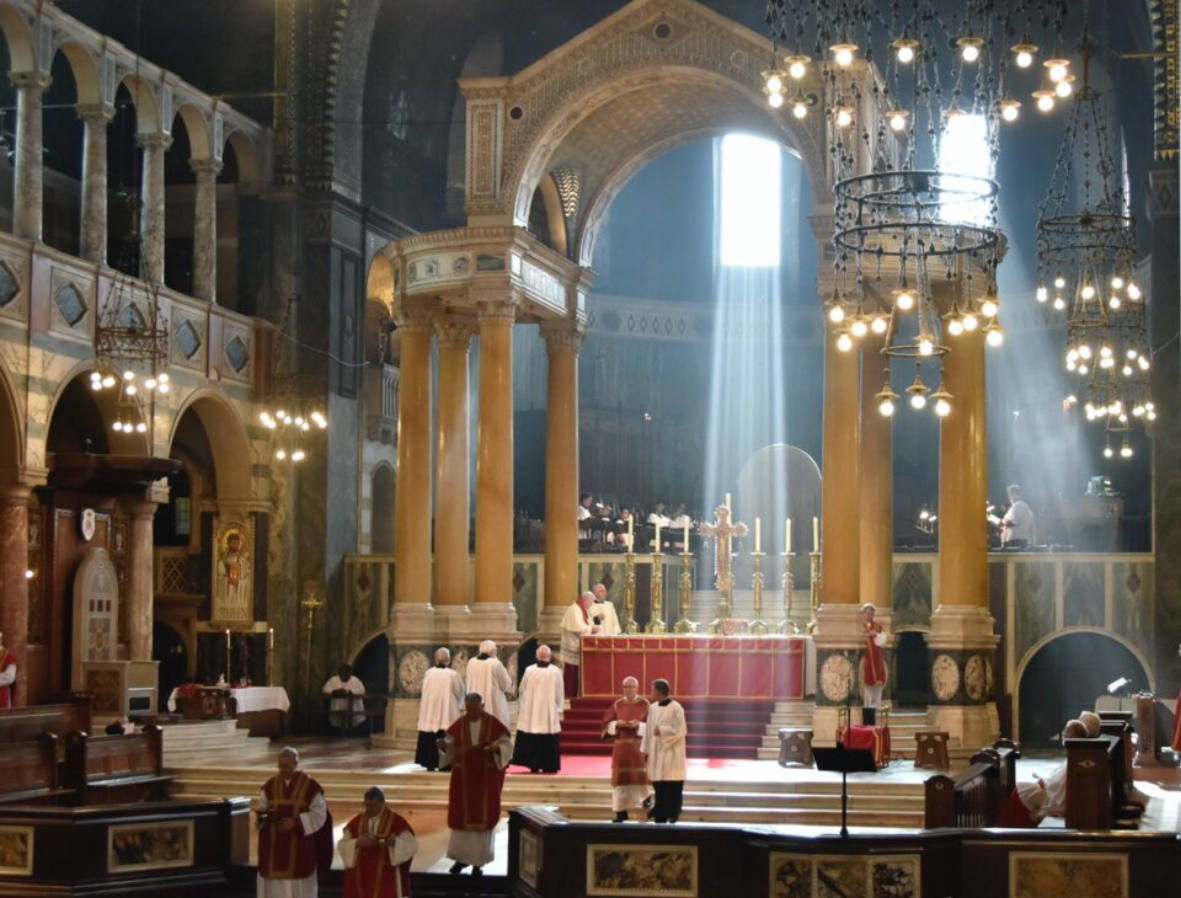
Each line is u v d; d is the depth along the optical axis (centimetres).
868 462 3253
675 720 2189
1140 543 3794
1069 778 1941
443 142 4403
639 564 3728
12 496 2944
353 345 3919
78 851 1758
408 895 1630
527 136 3145
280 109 3828
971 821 1892
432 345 4362
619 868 1652
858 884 1580
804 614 3806
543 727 2677
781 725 2991
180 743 3020
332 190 3822
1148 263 3756
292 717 3731
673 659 3111
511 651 3155
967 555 2986
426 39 4169
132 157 3922
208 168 3578
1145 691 3672
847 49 1912
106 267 3184
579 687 3144
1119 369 3966
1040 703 3800
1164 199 3388
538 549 4106
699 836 1642
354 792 2694
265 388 3728
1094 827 1928
